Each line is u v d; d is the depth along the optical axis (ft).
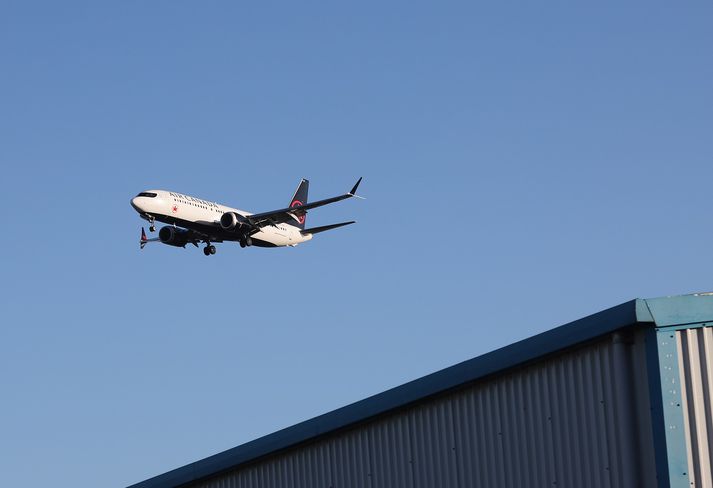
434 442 204.33
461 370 195.83
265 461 246.88
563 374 180.14
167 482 270.67
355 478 221.66
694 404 161.89
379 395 213.25
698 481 158.81
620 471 167.53
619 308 167.12
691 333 164.76
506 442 189.16
